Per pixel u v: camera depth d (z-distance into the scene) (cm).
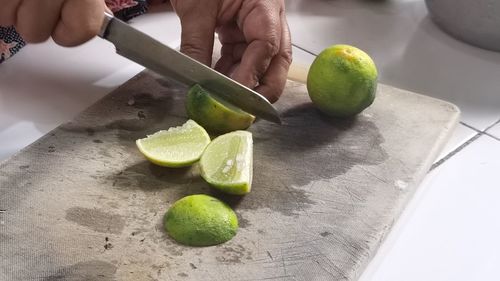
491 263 30
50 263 27
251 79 35
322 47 46
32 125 36
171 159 32
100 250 28
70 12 33
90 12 33
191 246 28
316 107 37
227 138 33
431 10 48
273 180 32
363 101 35
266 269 28
